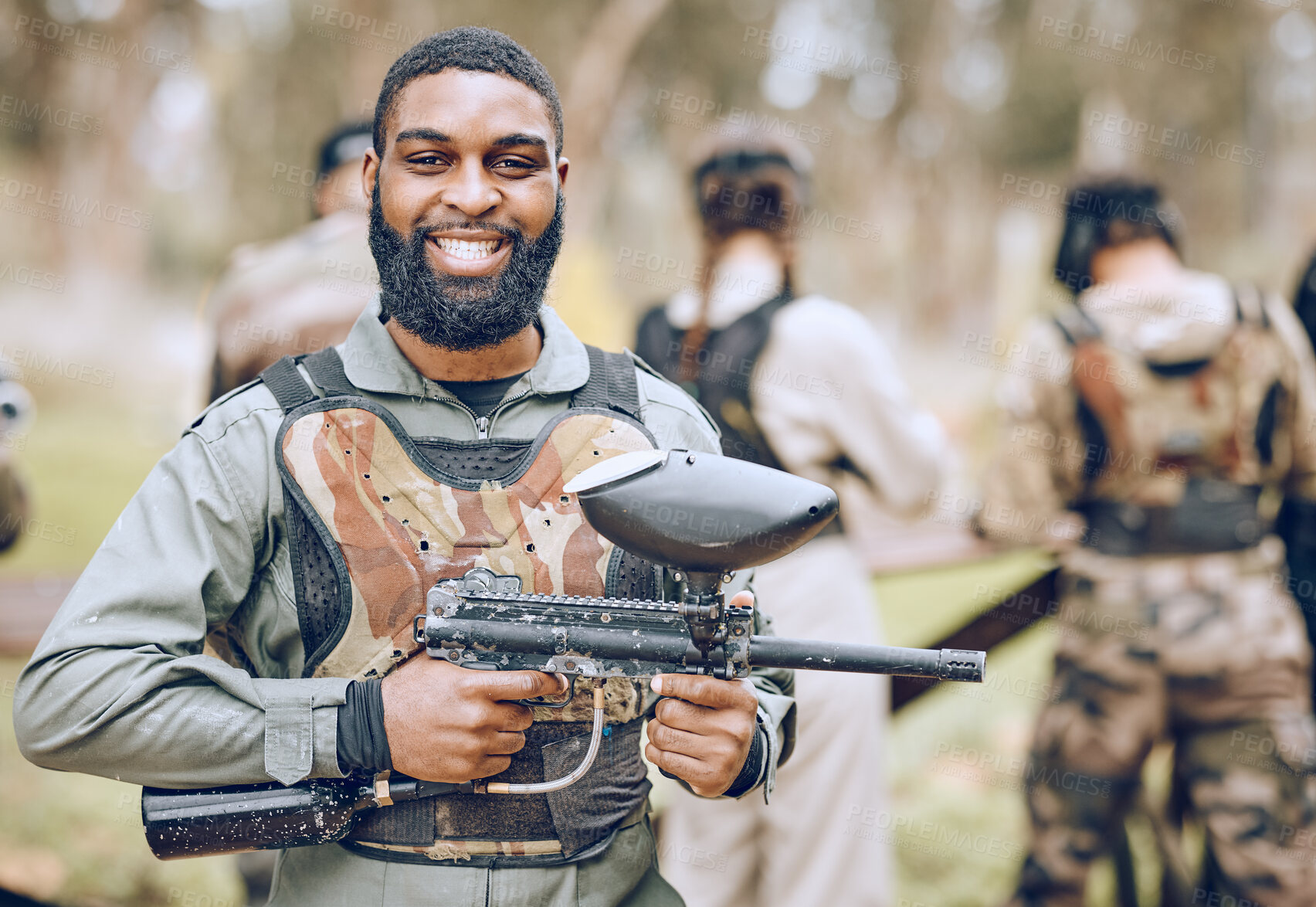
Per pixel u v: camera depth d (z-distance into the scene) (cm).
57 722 126
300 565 134
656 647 127
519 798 135
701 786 131
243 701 128
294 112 1812
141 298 1952
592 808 137
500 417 143
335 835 131
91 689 125
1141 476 283
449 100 135
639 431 143
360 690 129
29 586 322
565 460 140
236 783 128
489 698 126
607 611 128
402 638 134
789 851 264
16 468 283
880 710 270
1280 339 279
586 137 1653
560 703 136
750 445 268
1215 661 275
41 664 128
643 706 143
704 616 123
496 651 128
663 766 132
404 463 137
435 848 133
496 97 136
